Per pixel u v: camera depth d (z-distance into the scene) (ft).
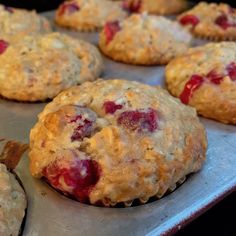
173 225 0.59
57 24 1.25
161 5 1.33
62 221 0.59
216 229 0.74
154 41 1.03
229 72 0.85
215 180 0.67
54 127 0.65
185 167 0.65
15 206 0.59
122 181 0.60
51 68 0.89
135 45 1.03
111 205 0.62
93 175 0.62
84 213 0.61
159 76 0.99
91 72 0.94
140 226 0.58
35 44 0.94
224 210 0.76
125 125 0.65
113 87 0.74
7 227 0.56
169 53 1.04
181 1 1.37
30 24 1.09
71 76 0.91
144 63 1.04
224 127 0.82
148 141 0.64
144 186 0.61
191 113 0.73
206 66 0.87
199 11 1.20
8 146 0.75
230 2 1.36
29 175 0.67
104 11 1.23
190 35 1.11
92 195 0.61
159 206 0.62
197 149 0.68
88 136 0.65
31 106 0.88
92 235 0.57
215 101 0.82
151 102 0.70
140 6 1.33
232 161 0.71
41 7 1.53
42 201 0.63
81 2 1.23
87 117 0.66
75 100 0.72
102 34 1.10
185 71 0.89
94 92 0.73
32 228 0.58
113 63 1.05
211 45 0.95
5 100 0.89
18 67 0.88
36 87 0.87
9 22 1.06
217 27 1.15
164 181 0.63
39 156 0.65
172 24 1.10
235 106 0.81
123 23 1.09
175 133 0.67
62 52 0.93
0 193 0.59
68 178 0.61
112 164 0.62
